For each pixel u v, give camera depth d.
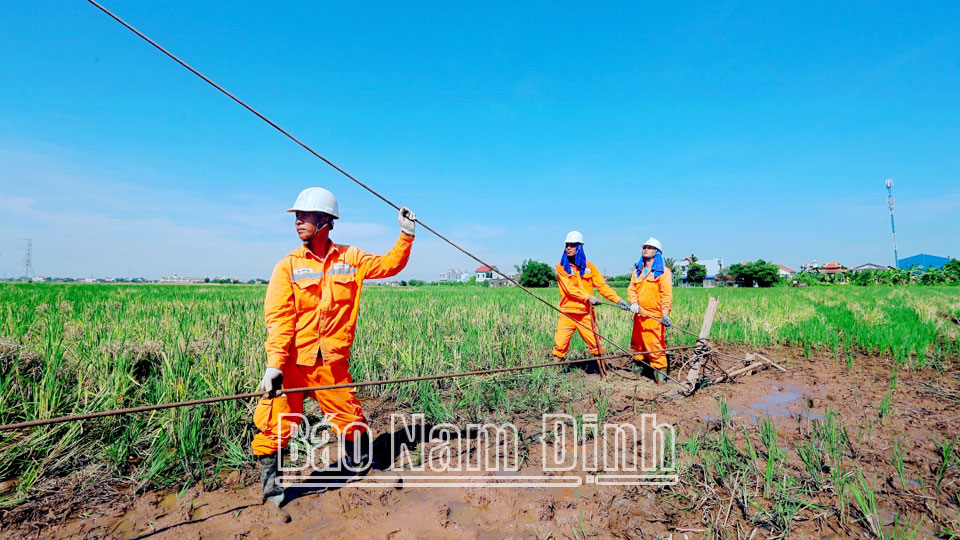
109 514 2.78
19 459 3.16
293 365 2.99
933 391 5.43
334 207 3.03
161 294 18.81
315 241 3.03
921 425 4.29
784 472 3.20
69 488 3.01
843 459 3.53
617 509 2.86
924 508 2.85
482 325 8.48
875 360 7.24
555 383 5.55
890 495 3.01
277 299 2.87
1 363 4.10
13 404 3.63
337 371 3.11
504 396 4.96
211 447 3.68
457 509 2.89
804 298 18.83
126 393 3.98
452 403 4.66
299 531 2.66
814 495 2.98
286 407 2.95
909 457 3.55
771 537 2.56
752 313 11.59
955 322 11.48
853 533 2.60
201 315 9.08
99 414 2.07
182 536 2.59
